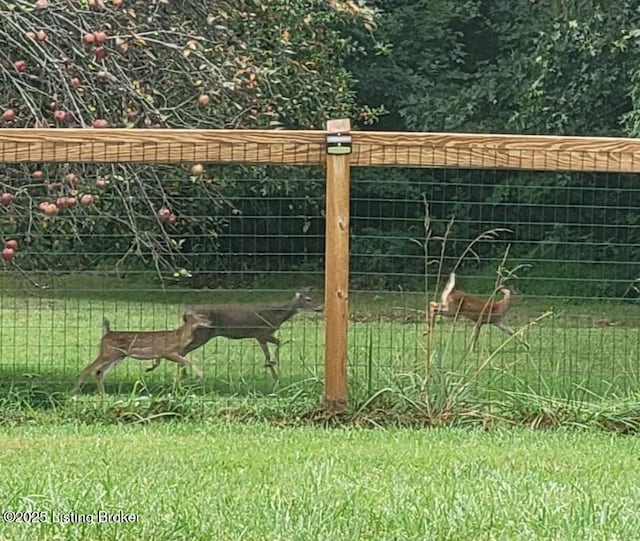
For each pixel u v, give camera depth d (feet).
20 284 29.40
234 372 26.66
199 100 25.96
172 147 22.94
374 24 32.65
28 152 22.77
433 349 24.62
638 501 15.62
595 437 21.99
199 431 21.97
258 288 32.17
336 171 22.94
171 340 25.12
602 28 46.73
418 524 13.93
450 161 23.09
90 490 15.57
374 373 23.81
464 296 26.14
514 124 55.31
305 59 33.32
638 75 49.39
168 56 27.45
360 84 64.75
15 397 24.03
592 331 29.53
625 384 25.26
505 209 49.11
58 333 32.24
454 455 19.44
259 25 30.91
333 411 23.17
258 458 18.88
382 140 23.03
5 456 18.86
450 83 66.13
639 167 23.32
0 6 25.07
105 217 26.58
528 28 62.23
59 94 25.38
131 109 26.07
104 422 23.12
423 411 23.36
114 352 24.93
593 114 54.44
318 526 13.79
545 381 25.00
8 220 26.66
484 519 14.23
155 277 29.58
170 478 16.88
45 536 13.34
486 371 24.32
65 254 26.73
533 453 19.85
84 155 22.86
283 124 32.09
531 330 29.60
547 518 14.29
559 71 53.36
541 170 23.61
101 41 24.49
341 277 23.09
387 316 28.68
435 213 54.34
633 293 33.45
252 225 32.94
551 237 44.80
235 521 13.99
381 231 54.65
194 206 29.96
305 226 29.40
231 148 22.99
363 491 15.89
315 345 27.25
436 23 65.77
